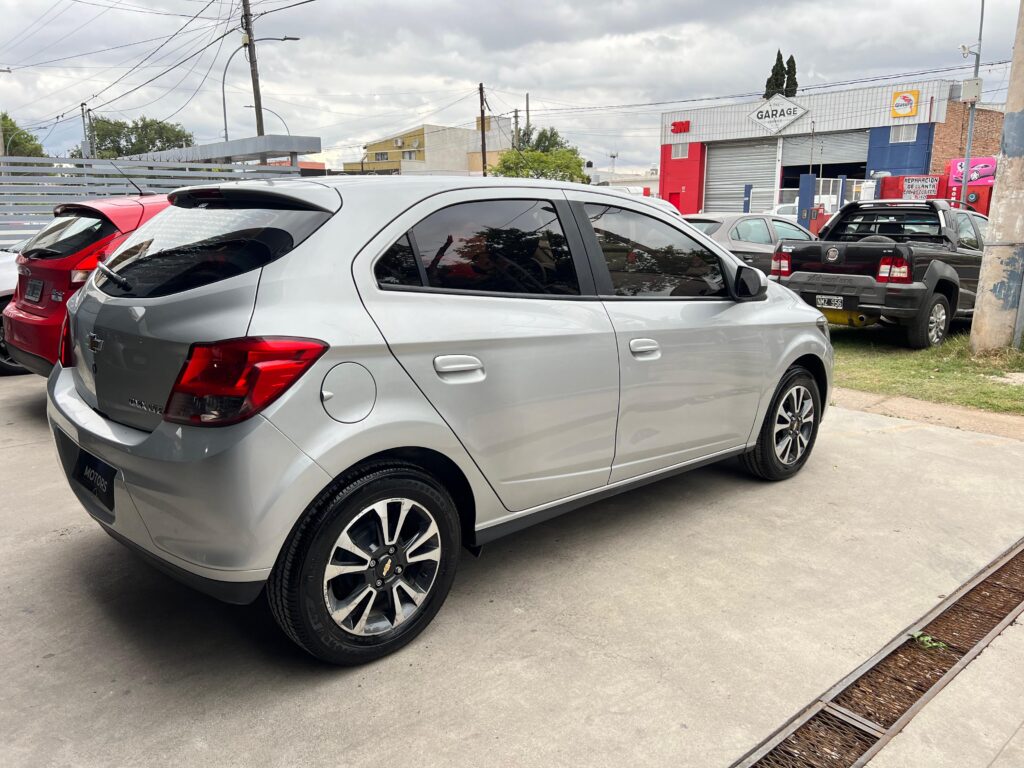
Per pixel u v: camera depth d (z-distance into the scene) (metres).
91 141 52.53
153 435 2.35
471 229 2.85
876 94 34.00
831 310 8.37
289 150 20.11
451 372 2.64
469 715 2.37
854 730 2.33
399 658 2.68
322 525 2.37
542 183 3.18
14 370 6.96
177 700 2.44
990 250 7.55
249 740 2.26
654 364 3.38
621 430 3.30
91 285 2.92
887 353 8.27
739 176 39.53
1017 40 7.04
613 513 4.00
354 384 2.39
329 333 2.34
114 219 5.05
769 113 37.25
